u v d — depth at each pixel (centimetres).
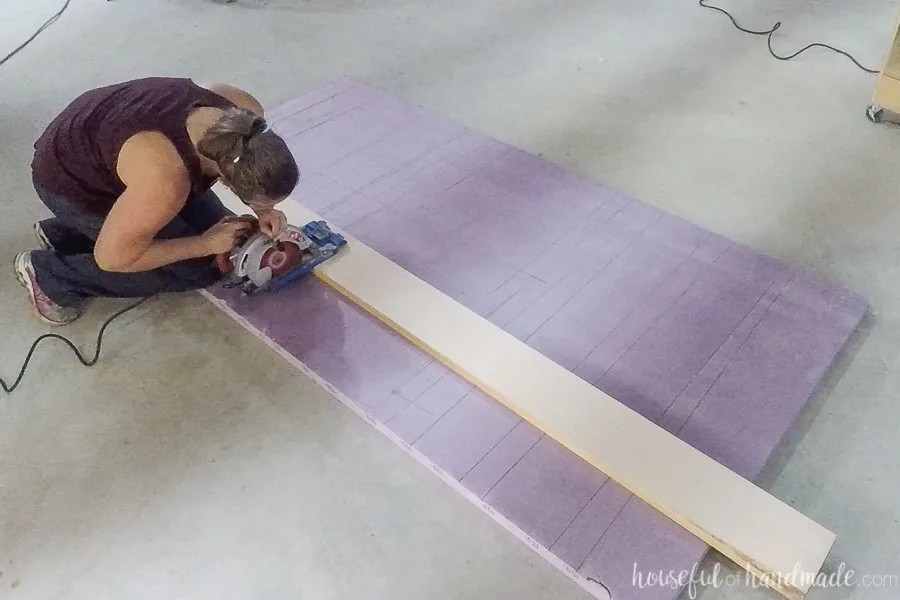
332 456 161
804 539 138
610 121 256
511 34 304
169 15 317
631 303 188
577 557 140
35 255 179
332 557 145
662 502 144
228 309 190
